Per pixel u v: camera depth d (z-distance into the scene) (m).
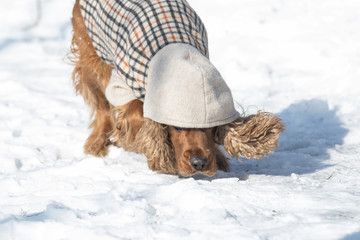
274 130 6.71
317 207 5.34
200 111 6.13
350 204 5.39
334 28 14.84
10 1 20.42
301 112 10.16
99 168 7.00
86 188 6.12
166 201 5.56
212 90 6.15
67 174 6.88
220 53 13.87
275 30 15.16
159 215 5.17
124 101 7.16
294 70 12.77
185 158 6.30
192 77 6.08
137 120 7.01
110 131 8.26
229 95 6.36
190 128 6.34
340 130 9.10
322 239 4.52
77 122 10.29
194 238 4.57
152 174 6.85
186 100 6.10
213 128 6.67
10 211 5.48
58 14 19.44
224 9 16.91
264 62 13.28
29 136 9.16
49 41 17.08
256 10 16.50
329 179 6.57
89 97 8.91
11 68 14.46
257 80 12.30
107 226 4.84
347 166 7.21
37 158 7.89
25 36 17.61
